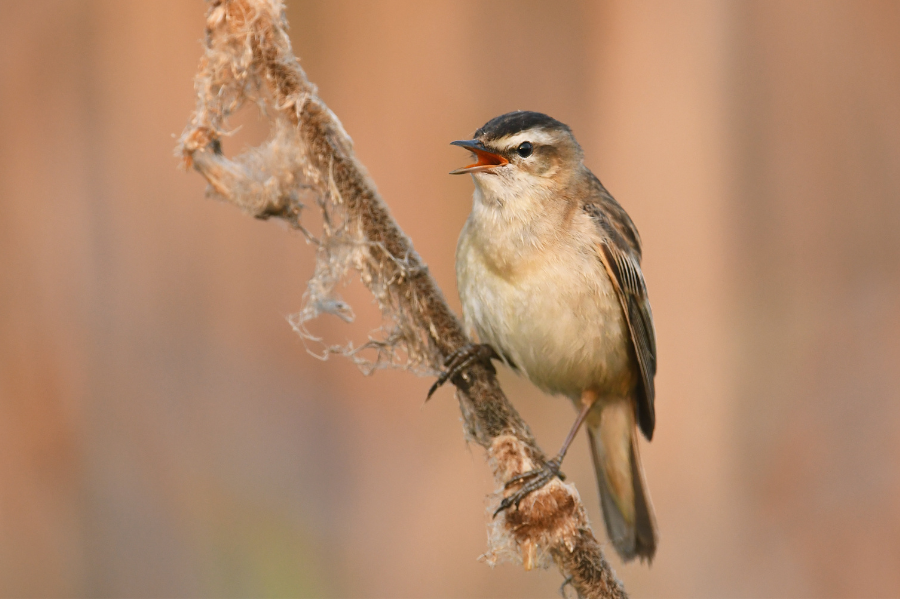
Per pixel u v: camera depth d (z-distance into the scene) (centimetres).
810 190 1443
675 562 1110
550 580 1058
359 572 1101
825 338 1327
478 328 767
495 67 1381
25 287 1236
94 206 1291
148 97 1335
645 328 792
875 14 1466
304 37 1377
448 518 1126
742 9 1387
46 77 1310
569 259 743
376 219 618
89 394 1191
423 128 1355
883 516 1116
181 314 1278
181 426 1197
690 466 1180
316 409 1240
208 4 584
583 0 1361
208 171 599
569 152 777
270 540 1120
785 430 1224
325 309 625
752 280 1370
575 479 1132
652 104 1301
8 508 1099
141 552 1100
